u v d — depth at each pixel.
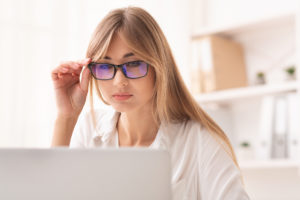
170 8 2.69
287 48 2.53
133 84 1.01
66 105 1.20
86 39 2.33
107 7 2.44
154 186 0.56
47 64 2.19
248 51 2.70
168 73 1.11
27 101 2.10
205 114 1.16
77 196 0.51
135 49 0.99
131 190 0.54
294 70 2.36
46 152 0.51
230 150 1.11
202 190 1.05
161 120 1.14
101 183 0.53
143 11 1.06
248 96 2.47
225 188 0.97
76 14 2.32
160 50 1.05
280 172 2.53
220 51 2.55
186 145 1.13
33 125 2.11
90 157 0.52
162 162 0.57
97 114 1.30
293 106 2.26
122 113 1.18
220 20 2.86
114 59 1.01
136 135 1.18
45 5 2.22
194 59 2.59
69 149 0.52
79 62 1.06
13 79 2.07
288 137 2.25
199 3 2.92
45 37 2.20
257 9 2.69
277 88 2.32
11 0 2.10
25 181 0.50
